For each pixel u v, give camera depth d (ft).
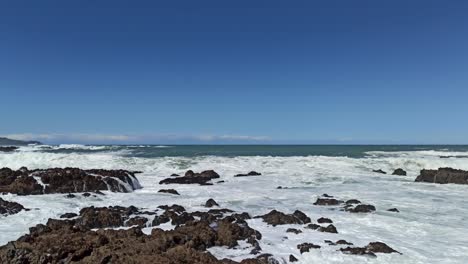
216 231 38.55
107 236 33.83
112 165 105.60
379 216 51.83
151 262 27.30
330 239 40.52
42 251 28.78
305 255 35.27
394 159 119.34
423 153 163.73
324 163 114.52
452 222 48.88
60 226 38.22
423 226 46.65
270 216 48.16
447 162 116.57
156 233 35.24
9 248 28.68
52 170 71.00
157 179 88.12
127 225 44.11
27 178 64.95
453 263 34.22
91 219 43.14
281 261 33.32
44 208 52.37
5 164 100.22
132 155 145.79
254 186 79.10
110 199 61.11
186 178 84.38
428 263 34.14
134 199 61.87
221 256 33.88
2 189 62.44
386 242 39.93
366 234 42.93
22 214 48.73
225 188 76.13
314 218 50.21
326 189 75.61
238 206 57.67
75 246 30.09
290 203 60.85
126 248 30.58
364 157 136.05
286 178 90.74
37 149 192.03
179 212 50.47
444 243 40.01
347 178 91.86
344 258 34.86
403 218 50.88
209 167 106.93
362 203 60.90
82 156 112.68
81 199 59.47
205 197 65.00
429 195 70.18
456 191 75.20
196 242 35.24
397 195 69.72
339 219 49.80
